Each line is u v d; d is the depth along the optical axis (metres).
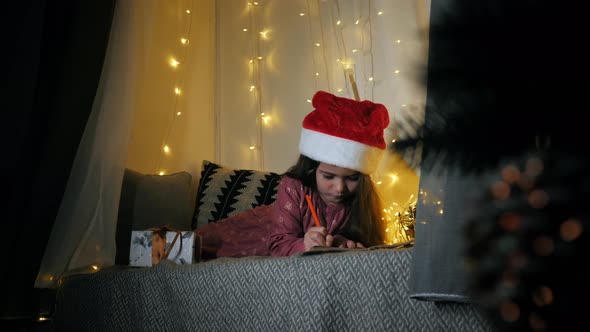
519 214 0.34
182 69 2.35
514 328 0.35
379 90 2.12
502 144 0.37
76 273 1.59
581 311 0.33
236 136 2.41
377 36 2.15
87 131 1.75
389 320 0.88
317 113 1.51
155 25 2.27
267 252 1.72
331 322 0.95
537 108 0.36
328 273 0.97
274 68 2.40
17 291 1.58
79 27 1.75
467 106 0.38
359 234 1.53
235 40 2.48
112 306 1.40
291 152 2.32
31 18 1.64
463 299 0.67
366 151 1.43
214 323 1.16
